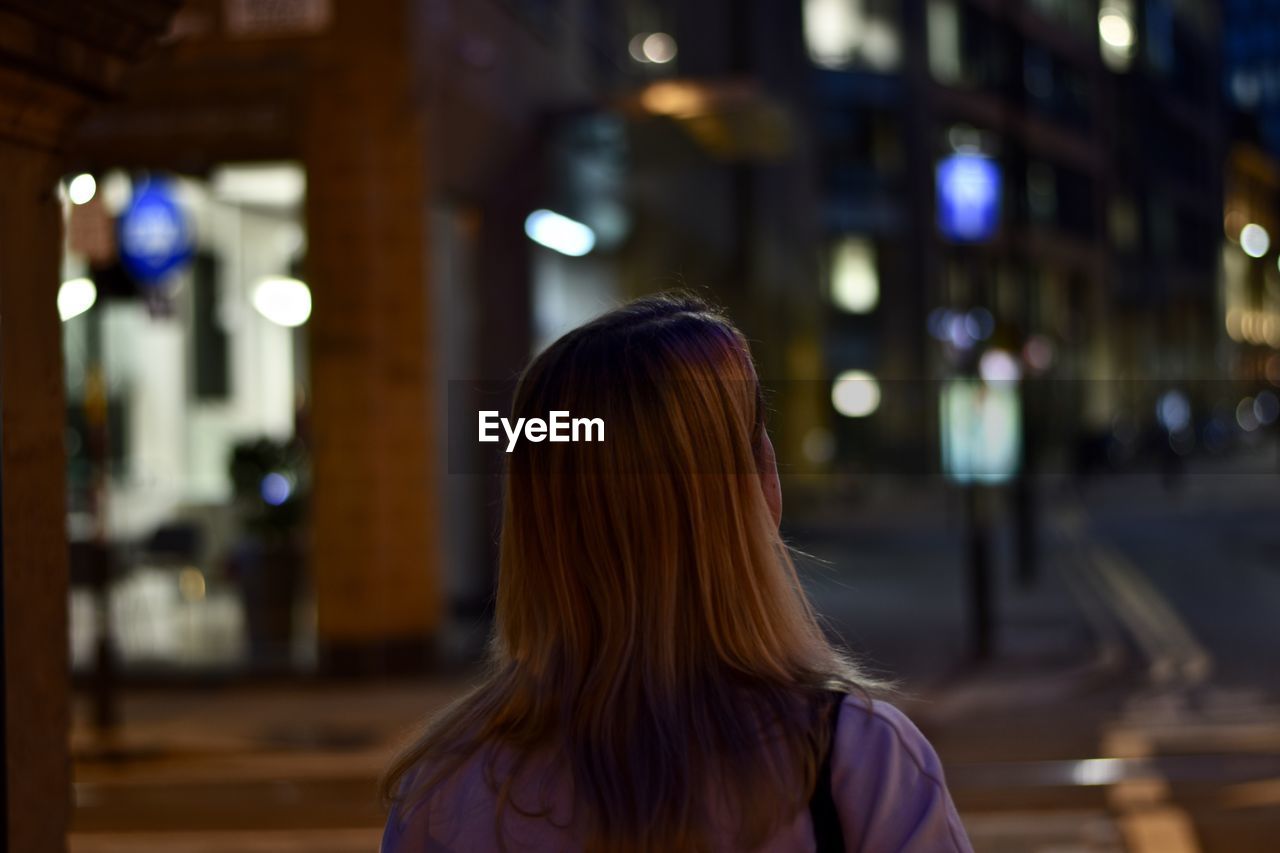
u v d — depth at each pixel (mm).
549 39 15664
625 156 16781
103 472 9367
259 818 7094
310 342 12086
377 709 10273
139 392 15539
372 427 12000
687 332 1359
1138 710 10078
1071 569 20781
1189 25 61500
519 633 1378
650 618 1274
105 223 9773
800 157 32938
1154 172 56875
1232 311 63625
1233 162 64188
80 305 13898
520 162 14539
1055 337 49281
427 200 12211
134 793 7723
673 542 1287
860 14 41344
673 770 1208
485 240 13992
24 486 2420
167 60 12047
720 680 1264
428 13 12203
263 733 9367
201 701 10805
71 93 2494
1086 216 52844
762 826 1194
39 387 2475
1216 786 7547
